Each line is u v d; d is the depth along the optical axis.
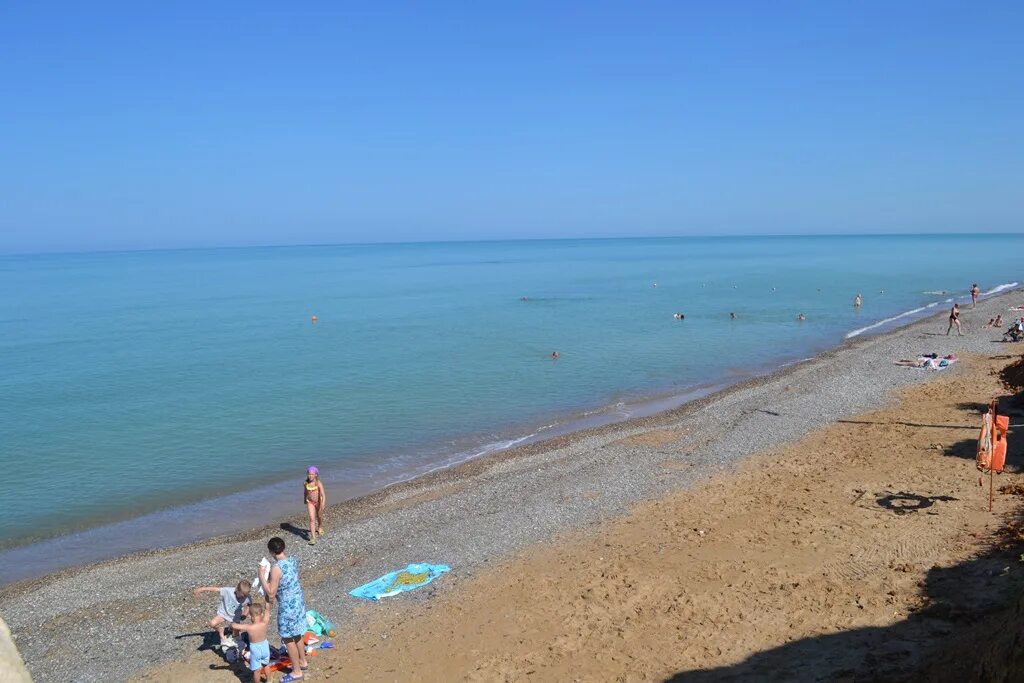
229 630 12.07
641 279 113.44
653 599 12.42
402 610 13.16
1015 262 135.62
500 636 11.76
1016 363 27.67
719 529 15.21
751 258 185.25
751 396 29.44
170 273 153.75
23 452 25.27
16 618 13.95
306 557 16.12
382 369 39.97
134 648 12.46
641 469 20.47
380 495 20.36
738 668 9.91
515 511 17.86
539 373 38.16
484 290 97.81
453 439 26.28
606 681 10.09
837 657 9.70
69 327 61.03
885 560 12.73
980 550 12.52
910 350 37.00
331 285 111.94
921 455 19.05
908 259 153.25
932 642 9.62
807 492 16.95
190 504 20.39
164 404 32.28
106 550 17.52
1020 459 17.64
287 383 36.53
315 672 11.15
